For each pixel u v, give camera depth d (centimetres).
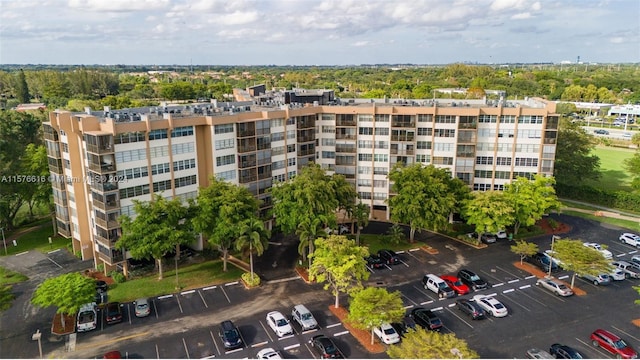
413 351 4209
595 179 11900
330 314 5966
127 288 6694
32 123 10925
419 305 6212
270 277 7081
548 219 9581
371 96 19638
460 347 4212
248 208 7081
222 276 7100
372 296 5166
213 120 7688
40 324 5806
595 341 5275
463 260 7681
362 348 5225
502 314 5888
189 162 7688
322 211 7194
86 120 6700
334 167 9869
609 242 8506
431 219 7875
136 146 6944
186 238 6750
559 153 11200
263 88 13262
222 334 5372
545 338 5434
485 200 7931
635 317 5894
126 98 18038
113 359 4881
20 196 9062
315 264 6000
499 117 9069
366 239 8606
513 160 9206
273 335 5500
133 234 6512
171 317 5931
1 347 5297
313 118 9456
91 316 5750
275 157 8881
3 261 7738
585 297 6431
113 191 6769
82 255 7700
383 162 9619
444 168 8850
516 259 7700
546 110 8788
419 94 19325
